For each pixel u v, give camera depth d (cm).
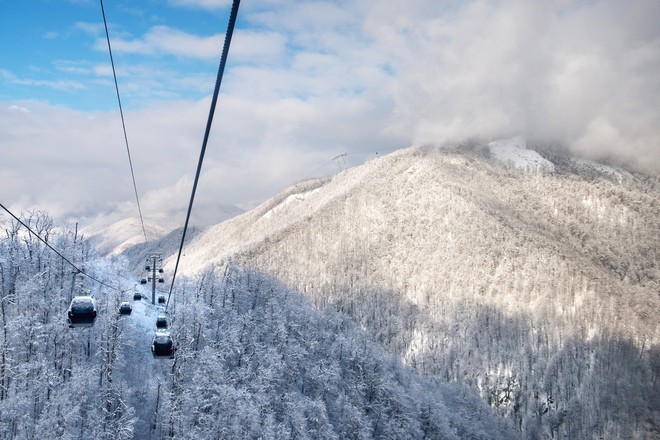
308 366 10144
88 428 6538
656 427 17850
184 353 8062
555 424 17762
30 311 7594
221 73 1022
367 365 10888
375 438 9819
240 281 12206
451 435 10500
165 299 11825
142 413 7362
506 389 19012
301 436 7875
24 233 8869
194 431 6831
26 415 6028
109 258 12650
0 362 6388
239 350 8944
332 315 13800
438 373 19775
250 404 7369
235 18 895
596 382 19875
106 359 7462
